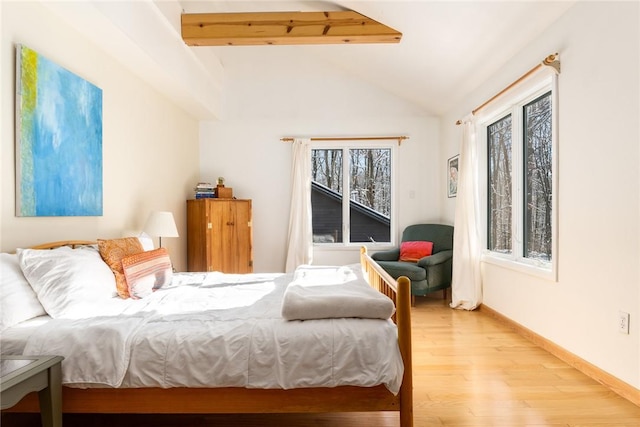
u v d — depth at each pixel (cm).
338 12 337
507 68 320
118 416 185
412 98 490
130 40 269
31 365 131
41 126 218
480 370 235
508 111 346
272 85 504
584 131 228
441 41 330
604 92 211
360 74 492
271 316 173
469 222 381
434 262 408
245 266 463
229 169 506
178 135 433
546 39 265
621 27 199
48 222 229
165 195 397
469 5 269
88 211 260
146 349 151
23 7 209
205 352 150
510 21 269
